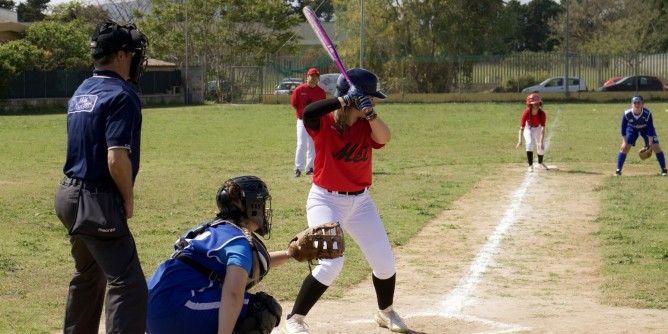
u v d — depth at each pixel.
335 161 6.39
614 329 6.88
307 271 9.27
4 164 20.22
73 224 5.02
